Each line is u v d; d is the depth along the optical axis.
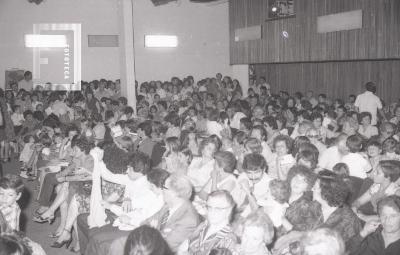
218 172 4.31
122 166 4.45
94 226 4.25
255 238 2.65
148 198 3.96
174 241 3.30
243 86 13.99
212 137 5.17
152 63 14.69
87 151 5.28
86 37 14.07
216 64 15.23
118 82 13.15
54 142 7.17
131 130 7.25
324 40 10.67
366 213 3.92
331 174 3.53
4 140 9.61
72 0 13.89
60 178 5.19
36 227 5.70
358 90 11.34
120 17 11.05
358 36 9.80
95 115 9.34
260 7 12.66
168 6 14.62
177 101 12.22
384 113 9.21
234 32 13.84
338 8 10.26
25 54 13.75
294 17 11.49
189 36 14.89
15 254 2.20
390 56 9.12
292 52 11.65
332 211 3.15
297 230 3.11
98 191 4.30
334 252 2.12
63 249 4.99
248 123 6.70
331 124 7.47
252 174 4.09
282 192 3.39
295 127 7.25
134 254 2.05
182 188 3.41
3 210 3.49
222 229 2.94
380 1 9.27
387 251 2.91
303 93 12.83
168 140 5.30
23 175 8.28
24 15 13.64
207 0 14.27
